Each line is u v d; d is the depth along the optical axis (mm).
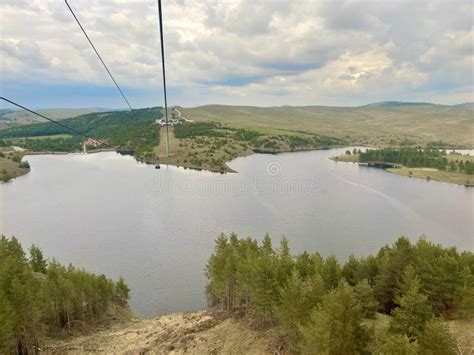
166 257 104688
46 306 54344
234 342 45906
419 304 37938
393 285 53281
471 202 161625
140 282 90750
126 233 122625
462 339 39625
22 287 47344
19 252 74062
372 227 127812
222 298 65062
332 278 53688
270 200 162625
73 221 135000
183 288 88438
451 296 48062
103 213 144625
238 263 58656
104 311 67500
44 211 147000
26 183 197500
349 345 34250
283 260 57188
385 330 37625
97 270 97062
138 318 71188
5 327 40969
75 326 58812
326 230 125188
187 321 58938
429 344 33219
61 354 47344
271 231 124125
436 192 181375
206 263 100812
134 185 192625
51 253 107250
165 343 47781
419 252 55875
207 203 158375
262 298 48531
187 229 126062
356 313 36812
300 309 40312
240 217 138750
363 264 57625
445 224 131250
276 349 42000
